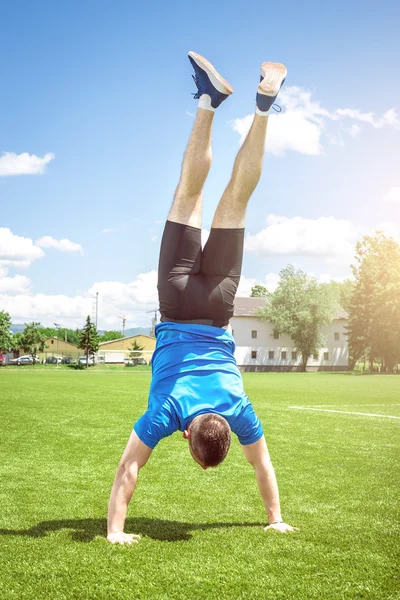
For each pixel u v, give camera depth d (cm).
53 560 365
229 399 407
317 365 7612
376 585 328
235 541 412
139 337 9488
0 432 1062
